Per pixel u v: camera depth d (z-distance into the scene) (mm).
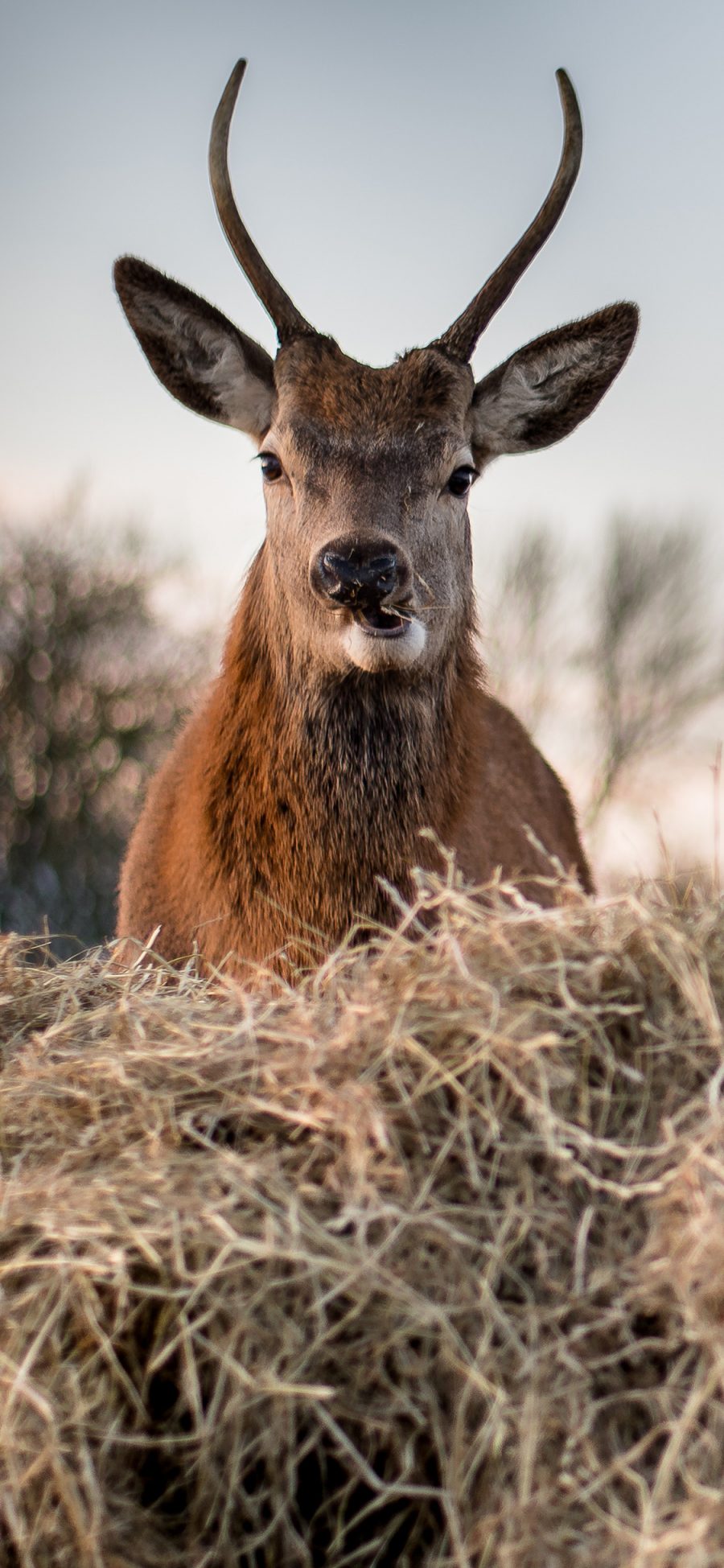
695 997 10555
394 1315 9219
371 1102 9914
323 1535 9359
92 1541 8820
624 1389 9180
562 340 20797
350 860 18047
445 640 18516
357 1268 9195
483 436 20906
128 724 60250
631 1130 10203
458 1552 8672
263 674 18594
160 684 60812
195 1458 9227
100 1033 12375
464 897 11836
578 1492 8734
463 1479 8930
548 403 21172
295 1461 9055
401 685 17922
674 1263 9195
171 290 19797
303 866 18016
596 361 21188
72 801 57906
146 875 20828
